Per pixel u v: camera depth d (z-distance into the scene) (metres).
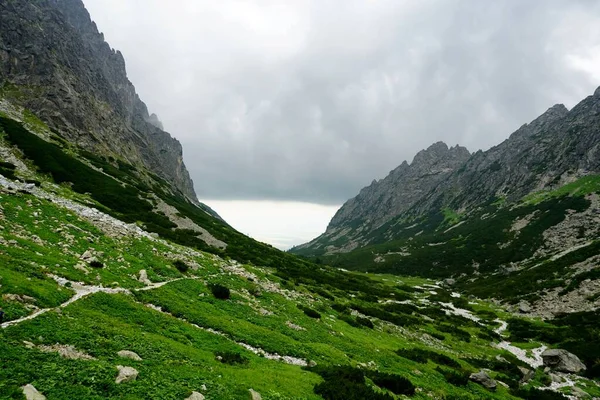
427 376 36.84
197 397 17.27
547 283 113.25
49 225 38.75
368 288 107.00
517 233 195.75
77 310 23.47
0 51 139.75
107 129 174.38
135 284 33.31
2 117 109.25
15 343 17.03
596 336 69.19
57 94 144.00
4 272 23.77
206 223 122.62
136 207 94.12
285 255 126.81
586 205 192.38
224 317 34.00
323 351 33.78
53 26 184.25
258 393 20.17
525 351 65.94
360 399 22.86
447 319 82.69
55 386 14.80
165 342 23.59
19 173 74.00
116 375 17.00
